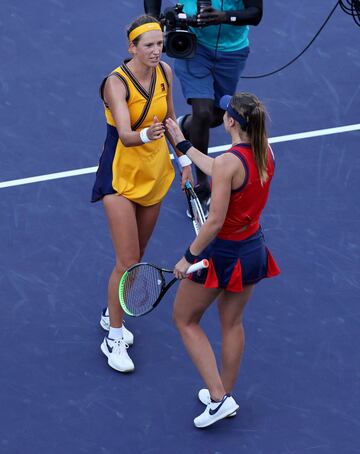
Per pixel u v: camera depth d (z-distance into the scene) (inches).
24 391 955.3
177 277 851.4
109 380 972.6
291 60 1503.4
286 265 1119.0
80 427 916.0
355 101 1414.9
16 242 1152.2
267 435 910.4
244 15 1144.2
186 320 896.3
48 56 1510.8
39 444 896.9
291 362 992.9
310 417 928.9
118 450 892.0
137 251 958.4
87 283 1094.4
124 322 1046.4
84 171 1279.5
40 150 1314.0
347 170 1278.3
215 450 893.8
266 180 823.1
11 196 1230.3
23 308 1056.8
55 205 1217.4
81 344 1015.0
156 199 971.3
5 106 1397.6
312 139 1338.6
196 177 1256.2
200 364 895.1
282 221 1189.7
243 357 997.8
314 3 1636.3
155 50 888.9
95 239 1162.0
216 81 1207.6
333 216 1198.3
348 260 1128.2
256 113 795.4
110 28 1581.0
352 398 949.8
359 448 893.2
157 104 922.7
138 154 930.7
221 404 896.3
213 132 1357.0
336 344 1013.2
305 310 1056.8
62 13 1614.2
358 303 1065.5
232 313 888.3
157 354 1006.4
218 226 811.4
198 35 1171.3
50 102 1408.7
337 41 1545.3
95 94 1430.9
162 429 916.0
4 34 1560.0
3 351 1002.7
